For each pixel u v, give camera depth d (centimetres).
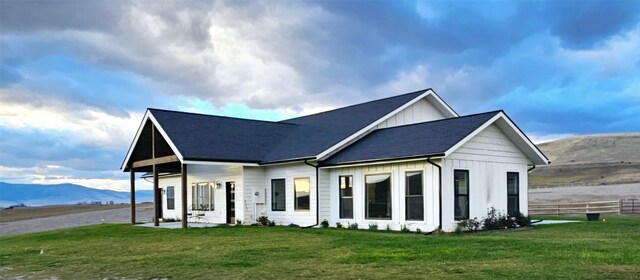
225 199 2370
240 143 2319
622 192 5266
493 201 1828
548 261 964
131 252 1345
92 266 1125
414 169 1766
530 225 1905
